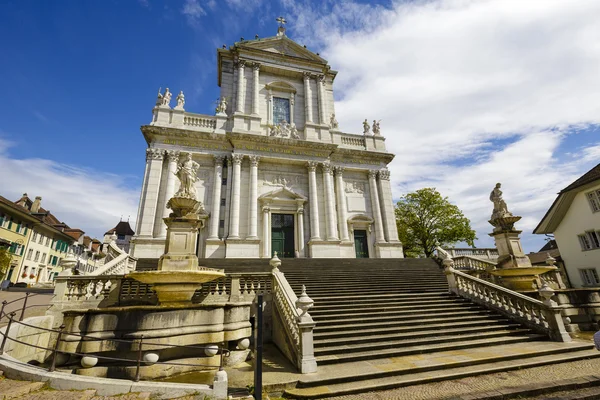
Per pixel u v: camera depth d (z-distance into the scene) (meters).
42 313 10.36
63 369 6.85
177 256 9.29
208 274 8.91
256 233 20.77
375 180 25.89
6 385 5.07
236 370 7.33
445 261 13.29
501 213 13.62
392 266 17.89
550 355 7.79
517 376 6.47
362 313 10.07
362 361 7.36
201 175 21.73
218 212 20.78
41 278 36.19
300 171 24.12
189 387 5.33
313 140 25.09
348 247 22.84
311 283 12.98
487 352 7.89
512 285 12.79
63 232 40.19
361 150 25.50
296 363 7.19
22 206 35.09
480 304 11.50
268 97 25.91
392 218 25.14
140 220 18.98
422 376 6.40
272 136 22.73
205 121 23.11
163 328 7.32
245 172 22.42
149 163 20.31
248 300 10.48
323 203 23.66
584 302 11.67
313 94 27.20
